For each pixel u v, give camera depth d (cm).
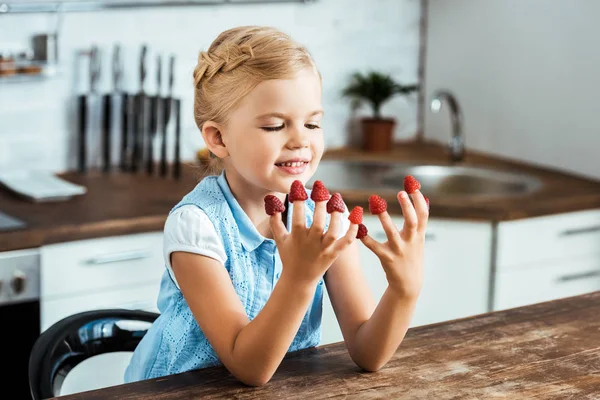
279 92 112
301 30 338
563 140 307
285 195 132
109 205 255
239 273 127
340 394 107
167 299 135
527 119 321
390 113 366
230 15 322
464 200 268
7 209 248
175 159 296
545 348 123
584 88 295
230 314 114
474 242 263
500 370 115
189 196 129
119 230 237
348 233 103
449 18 352
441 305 268
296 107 113
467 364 117
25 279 226
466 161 327
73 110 301
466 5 342
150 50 310
